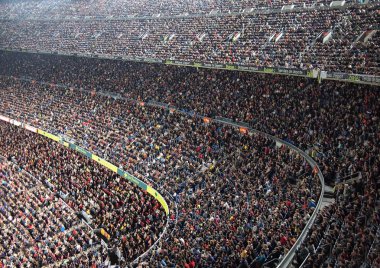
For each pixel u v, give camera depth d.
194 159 47.44
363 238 22.33
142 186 47.06
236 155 44.59
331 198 31.31
